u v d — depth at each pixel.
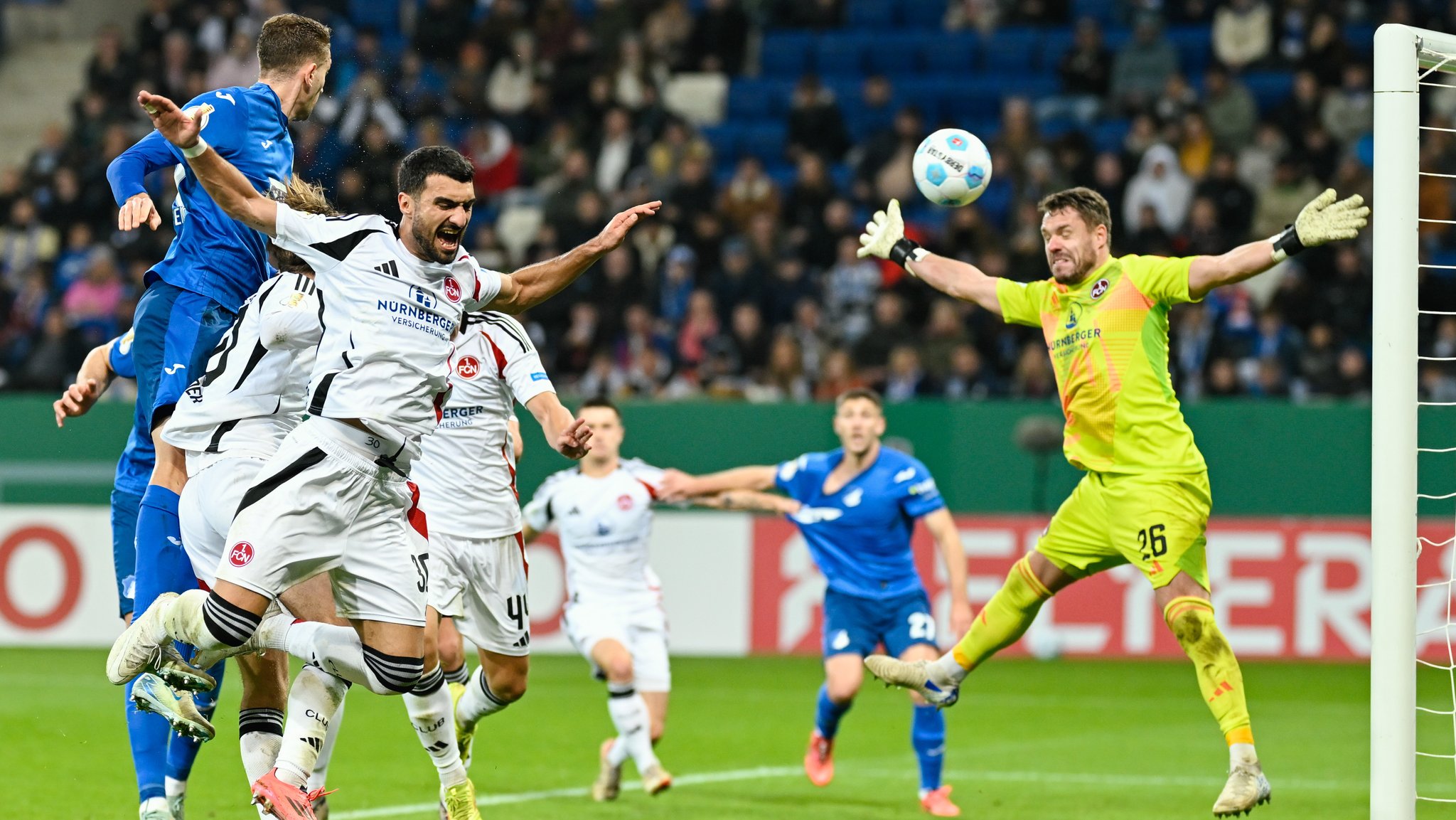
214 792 28.39
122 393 55.44
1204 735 36.75
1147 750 34.62
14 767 30.41
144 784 21.52
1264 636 46.38
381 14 71.88
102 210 64.38
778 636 46.94
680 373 54.88
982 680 45.41
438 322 19.67
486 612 24.97
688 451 51.16
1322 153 58.69
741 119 70.75
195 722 19.56
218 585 18.88
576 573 29.34
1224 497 50.38
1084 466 22.94
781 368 53.59
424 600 20.58
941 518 29.33
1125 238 58.41
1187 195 58.62
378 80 63.03
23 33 81.44
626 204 61.16
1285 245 21.47
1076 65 65.94
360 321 19.20
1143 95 64.19
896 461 29.47
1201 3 69.31
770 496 29.81
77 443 53.66
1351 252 55.50
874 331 54.12
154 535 21.42
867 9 74.06
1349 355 51.88
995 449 50.66
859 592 29.20
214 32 69.88
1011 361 53.59
